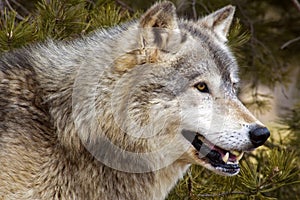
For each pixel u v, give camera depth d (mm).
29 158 12969
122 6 21844
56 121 13273
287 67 28328
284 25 28250
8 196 12898
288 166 17062
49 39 14484
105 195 13617
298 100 27156
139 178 13828
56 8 16906
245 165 19109
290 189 21984
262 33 27516
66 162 13266
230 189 17609
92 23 17641
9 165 12859
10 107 13164
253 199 17328
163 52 13266
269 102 26062
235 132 13367
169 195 17516
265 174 17953
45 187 13094
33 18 18203
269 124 26828
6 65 13625
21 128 13039
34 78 13539
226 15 15094
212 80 13484
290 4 28672
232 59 14398
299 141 22812
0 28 17672
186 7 23906
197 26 14609
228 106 13523
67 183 13273
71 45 14055
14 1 19594
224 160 13750
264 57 26328
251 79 25938
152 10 13008
